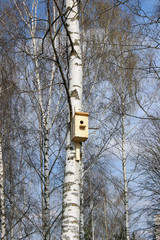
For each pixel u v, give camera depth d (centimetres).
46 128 859
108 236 1462
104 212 1514
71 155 450
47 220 784
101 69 1132
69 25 534
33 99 949
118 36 1058
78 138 441
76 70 502
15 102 1054
